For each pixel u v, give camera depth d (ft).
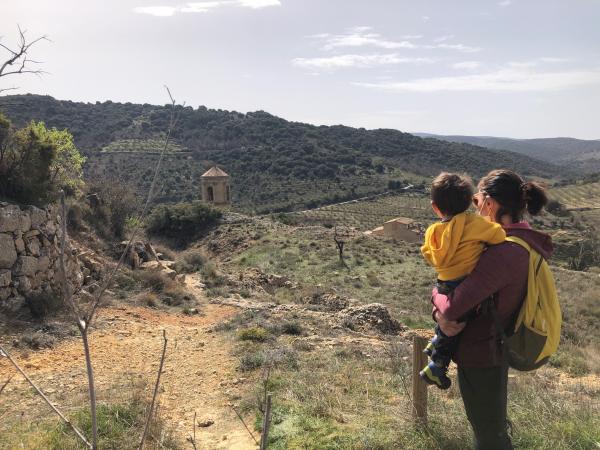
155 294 47.65
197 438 16.84
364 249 123.54
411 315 61.52
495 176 8.32
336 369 23.25
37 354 26.81
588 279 98.84
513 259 7.48
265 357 25.45
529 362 7.88
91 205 61.41
